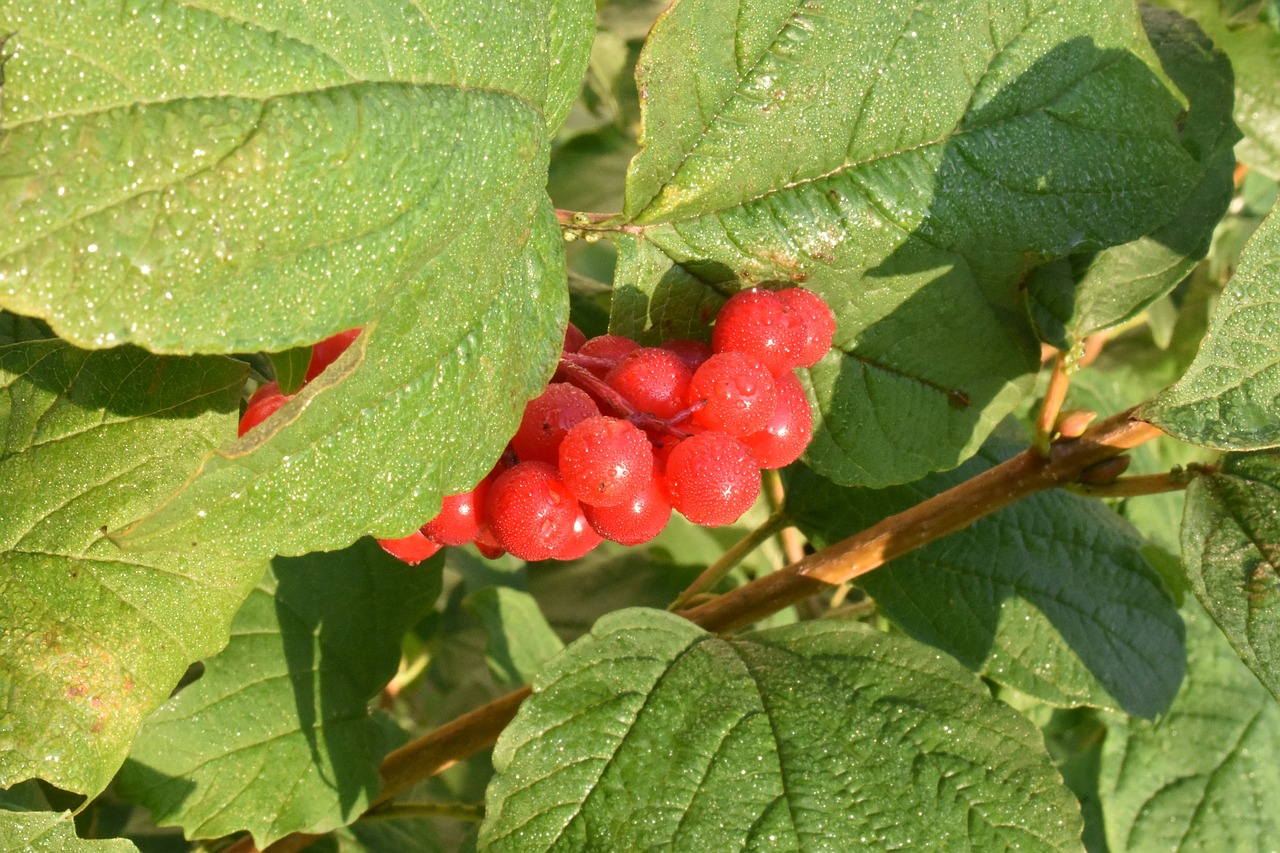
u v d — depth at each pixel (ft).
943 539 0.99
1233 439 0.83
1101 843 1.15
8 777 0.78
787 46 0.85
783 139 0.86
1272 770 1.12
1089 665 0.98
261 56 0.70
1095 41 0.90
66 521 0.79
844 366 0.92
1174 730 1.12
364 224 0.72
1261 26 1.14
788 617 1.19
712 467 0.80
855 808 0.83
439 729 0.97
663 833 0.82
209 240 0.69
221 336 0.70
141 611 0.79
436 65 0.74
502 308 0.77
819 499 0.99
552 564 1.37
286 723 0.94
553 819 0.83
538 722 0.84
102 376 0.79
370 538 0.98
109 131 0.68
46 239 0.68
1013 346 0.93
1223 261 1.46
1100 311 0.93
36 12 0.68
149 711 0.80
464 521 0.82
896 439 0.93
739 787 0.83
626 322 0.88
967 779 0.85
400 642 0.98
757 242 0.88
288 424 0.71
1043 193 0.90
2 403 0.79
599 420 0.80
